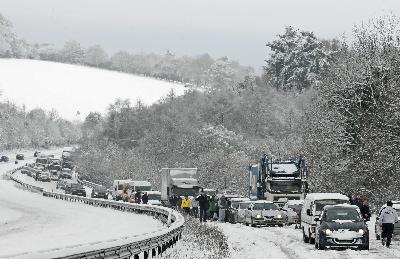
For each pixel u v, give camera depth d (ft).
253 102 636.07
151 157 543.39
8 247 116.88
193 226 173.06
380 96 266.77
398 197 237.45
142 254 111.86
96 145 649.61
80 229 167.63
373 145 247.29
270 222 193.26
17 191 400.26
